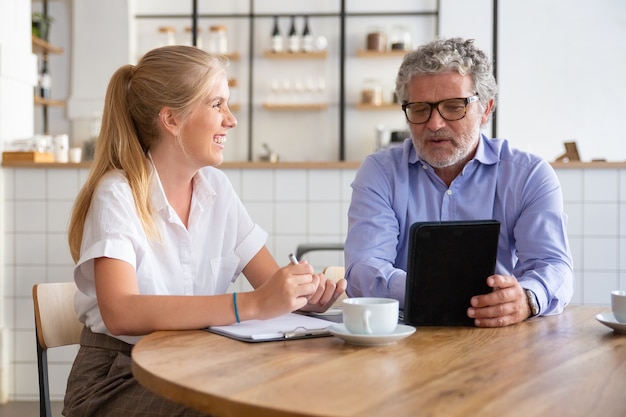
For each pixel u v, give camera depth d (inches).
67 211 133.0
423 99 65.9
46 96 236.2
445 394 32.7
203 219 61.6
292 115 253.3
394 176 72.6
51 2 248.1
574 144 149.6
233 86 250.4
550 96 246.4
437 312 51.5
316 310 58.0
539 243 66.3
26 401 133.0
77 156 155.0
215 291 63.0
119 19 244.7
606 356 41.3
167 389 34.9
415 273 51.1
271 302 48.6
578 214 132.3
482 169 71.4
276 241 135.5
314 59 252.4
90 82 244.8
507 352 42.2
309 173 134.7
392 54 243.3
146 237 56.0
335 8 250.1
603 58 244.8
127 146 57.1
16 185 133.4
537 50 246.1
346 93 251.4
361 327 44.4
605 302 132.6
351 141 251.8
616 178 131.3
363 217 71.1
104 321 49.7
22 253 133.5
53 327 63.4
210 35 253.0
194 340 45.1
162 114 56.7
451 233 51.2
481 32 243.6
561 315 57.0
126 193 55.2
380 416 29.3
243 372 36.7
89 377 55.1
